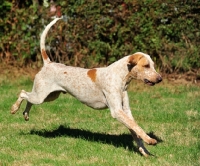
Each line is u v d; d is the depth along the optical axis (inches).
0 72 564.1
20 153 310.0
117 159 298.0
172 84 535.2
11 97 470.6
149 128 374.6
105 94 308.5
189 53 539.2
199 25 532.4
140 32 533.0
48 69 330.0
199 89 518.3
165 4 526.9
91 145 326.6
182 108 436.1
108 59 547.2
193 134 356.8
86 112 424.8
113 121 396.8
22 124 382.6
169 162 293.7
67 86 323.9
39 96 331.9
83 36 543.2
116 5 531.5
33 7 552.7
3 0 552.1
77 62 549.6
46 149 316.8
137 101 467.2
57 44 551.2
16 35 560.4
